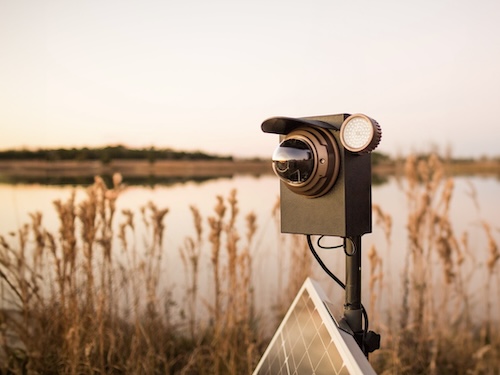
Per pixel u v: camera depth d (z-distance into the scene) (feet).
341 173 3.03
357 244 3.22
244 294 7.36
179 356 6.91
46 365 6.22
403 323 7.68
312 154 3.04
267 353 3.61
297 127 3.26
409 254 7.80
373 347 3.25
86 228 6.42
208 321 7.92
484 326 7.76
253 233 7.46
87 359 5.86
